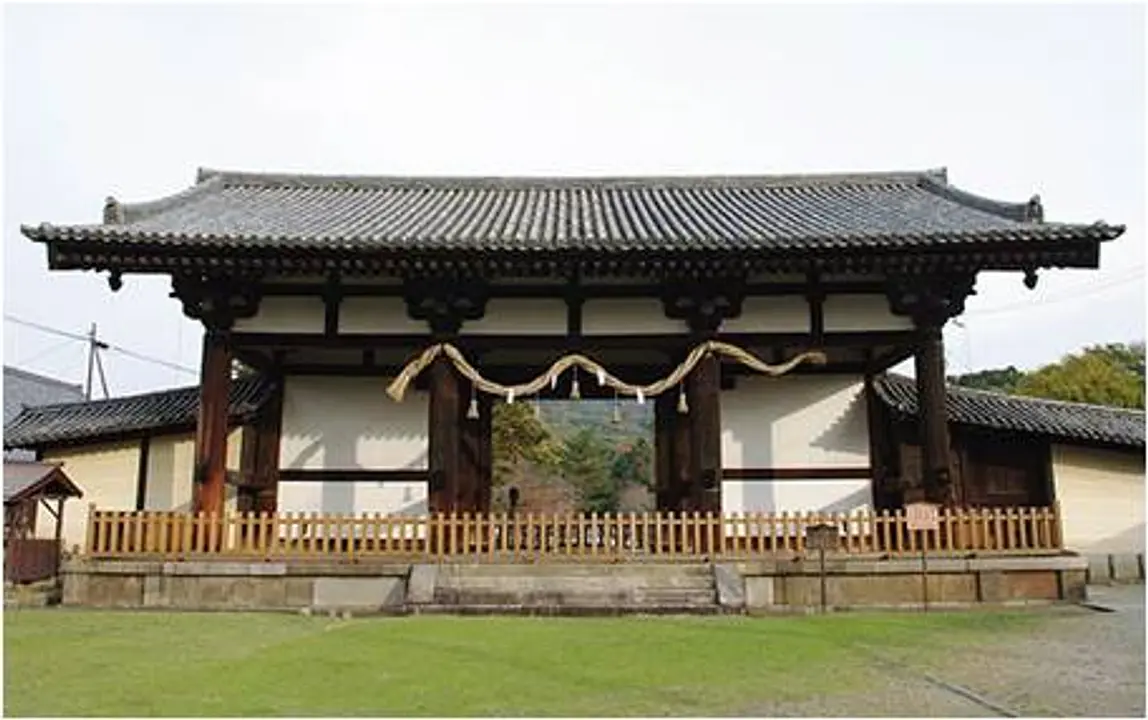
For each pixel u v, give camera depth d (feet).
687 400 57.98
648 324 54.90
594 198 72.59
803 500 59.41
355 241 49.01
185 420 68.95
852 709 25.29
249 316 54.90
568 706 25.52
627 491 180.24
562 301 55.36
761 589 46.29
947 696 26.81
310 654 32.58
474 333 55.01
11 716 24.17
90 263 50.60
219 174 73.51
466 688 27.53
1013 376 195.21
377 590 46.24
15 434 72.84
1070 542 68.74
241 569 46.32
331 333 54.65
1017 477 68.64
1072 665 31.42
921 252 49.88
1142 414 72.69
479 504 61.52
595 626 39.01
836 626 39.60
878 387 60.80
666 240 50.03
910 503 56.08
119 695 26.50
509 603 43.96
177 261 50.52
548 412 242.58
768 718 24.30
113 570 46.52
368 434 60.39
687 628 38.58
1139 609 45.83
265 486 59.21
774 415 60.75
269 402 60.29
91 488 71.77
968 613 44.09
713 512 51.44
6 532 59.21
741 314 55.26
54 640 35.88
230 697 26.27
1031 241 48.57
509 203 70.23
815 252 49.73
